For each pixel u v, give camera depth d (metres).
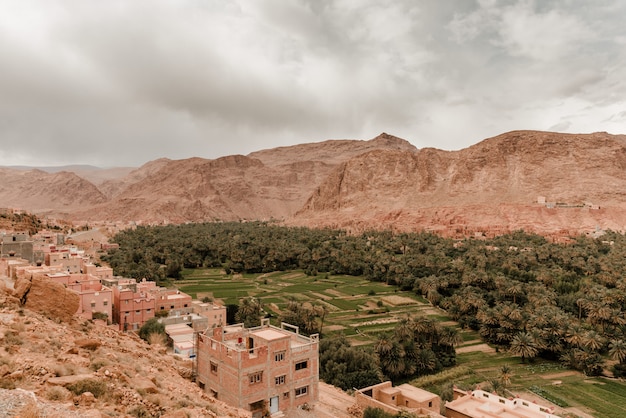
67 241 164.88
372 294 126.00
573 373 72.44
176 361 40.84
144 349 40.00
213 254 174.38
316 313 90.69
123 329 70.38
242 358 35.56
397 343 71.75
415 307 113.06
